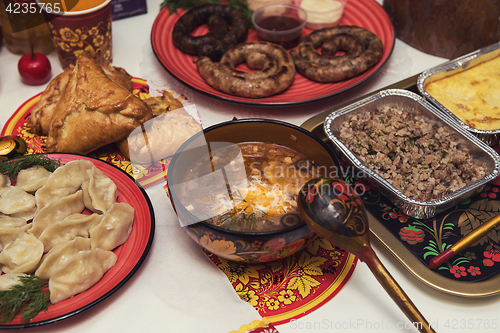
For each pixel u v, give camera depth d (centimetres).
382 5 193
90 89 121
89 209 116
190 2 182
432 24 164
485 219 113
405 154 123
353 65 151
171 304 96
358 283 102
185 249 107
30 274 99
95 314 95
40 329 91
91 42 146
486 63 155
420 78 143
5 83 158
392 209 115
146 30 185
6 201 111
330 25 184
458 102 142
